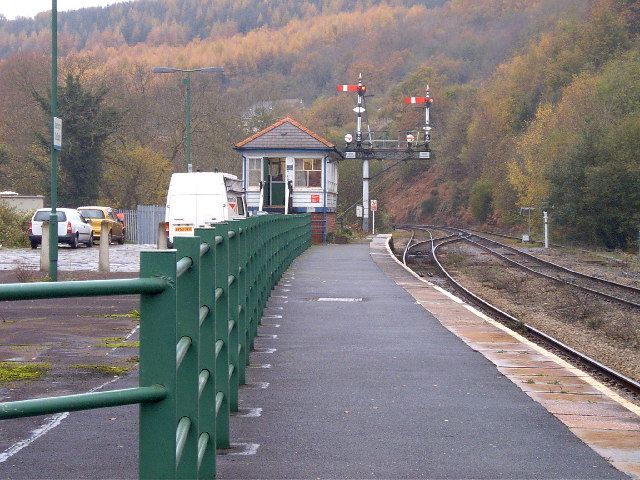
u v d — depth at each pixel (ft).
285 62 526.98
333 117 410.72
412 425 26.48
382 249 134.62
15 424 25.80
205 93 214.28
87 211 145.69
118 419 26.50
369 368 35.91
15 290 10.50
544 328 62.80
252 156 155.53
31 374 32.89
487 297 84.28
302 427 26.09
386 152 202.28
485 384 32.86
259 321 48.57
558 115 211.41
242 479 20.92
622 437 25.36
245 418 27.14
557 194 168.86
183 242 14.44
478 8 491.31
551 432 25.84
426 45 494.59
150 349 12.19
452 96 386.52
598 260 132.98
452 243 182.09
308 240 137.69
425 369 35.78
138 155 193.98
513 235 227.61
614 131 164.35
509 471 21.91
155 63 510.99
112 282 11.53
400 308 57.52
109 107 184.44
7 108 207.62
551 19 364.99
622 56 235.40
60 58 227.40
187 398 14.48
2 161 193.77
